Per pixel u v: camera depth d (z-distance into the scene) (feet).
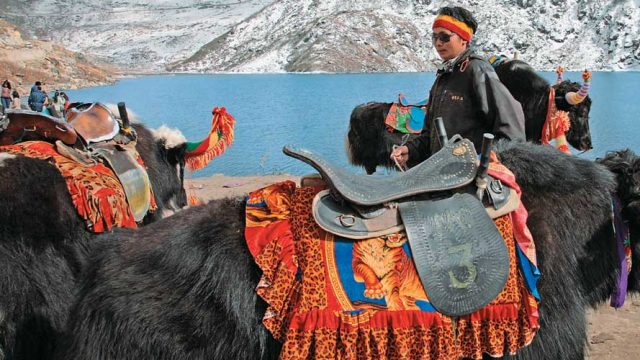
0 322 9.77
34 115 12.26
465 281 7.62
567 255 8.40
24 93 116.88
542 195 8.53
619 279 8.76
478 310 7.67
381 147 27.45
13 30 155.53
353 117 27.99
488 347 7.70
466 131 10.83
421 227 7.73
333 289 7.51
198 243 8.02
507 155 8.82
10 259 10.07
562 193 8.55
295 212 8.00
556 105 19.81
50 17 529.45
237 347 7.71
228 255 7.88
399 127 26.71
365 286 7.53
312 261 7.61
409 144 11.39
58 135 12.41
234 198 8.68
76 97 121.39
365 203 7.68
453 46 10.89
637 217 8.65
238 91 130.00
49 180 11.10
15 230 10.38
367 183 7.91
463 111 10.81
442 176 8.02
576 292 8.45
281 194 8.22
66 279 10.77
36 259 10.49
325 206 7.84
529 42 265.95
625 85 129.90
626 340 14.79
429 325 7.52
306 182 8.48
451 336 7.57
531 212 8.42
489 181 8.13
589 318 16.03
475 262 7.70
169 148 15.87
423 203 7.90
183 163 16.33
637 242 8.93
